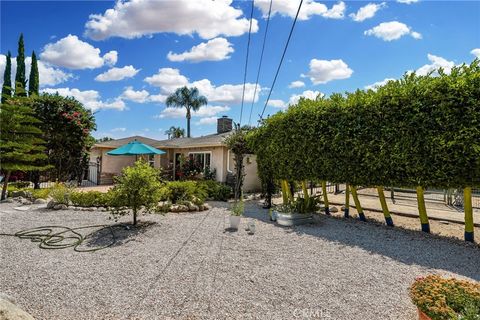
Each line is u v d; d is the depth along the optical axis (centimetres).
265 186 1181
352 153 763
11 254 531
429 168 606
